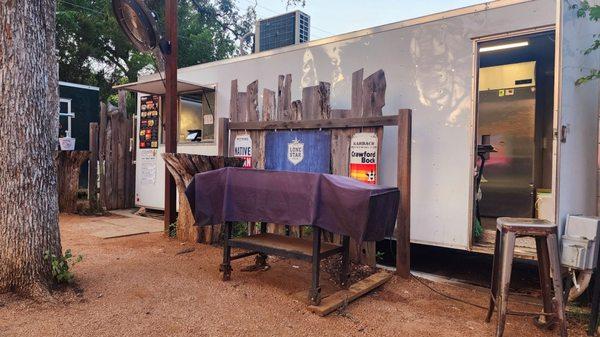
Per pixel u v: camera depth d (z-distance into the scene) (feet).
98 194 27.07
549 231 9.33
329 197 10.65
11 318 9.26
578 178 12.12
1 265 10.30
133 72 58.39
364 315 10.58
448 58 14.62
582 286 10.59
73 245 16.52
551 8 12.67
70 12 48.80
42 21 10.89
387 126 15.66
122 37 54.60
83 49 53.42
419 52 15.26
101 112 26.81
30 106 10.55
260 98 19.95
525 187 16.75
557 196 10.69
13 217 10.31
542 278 10.17
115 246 16.51
